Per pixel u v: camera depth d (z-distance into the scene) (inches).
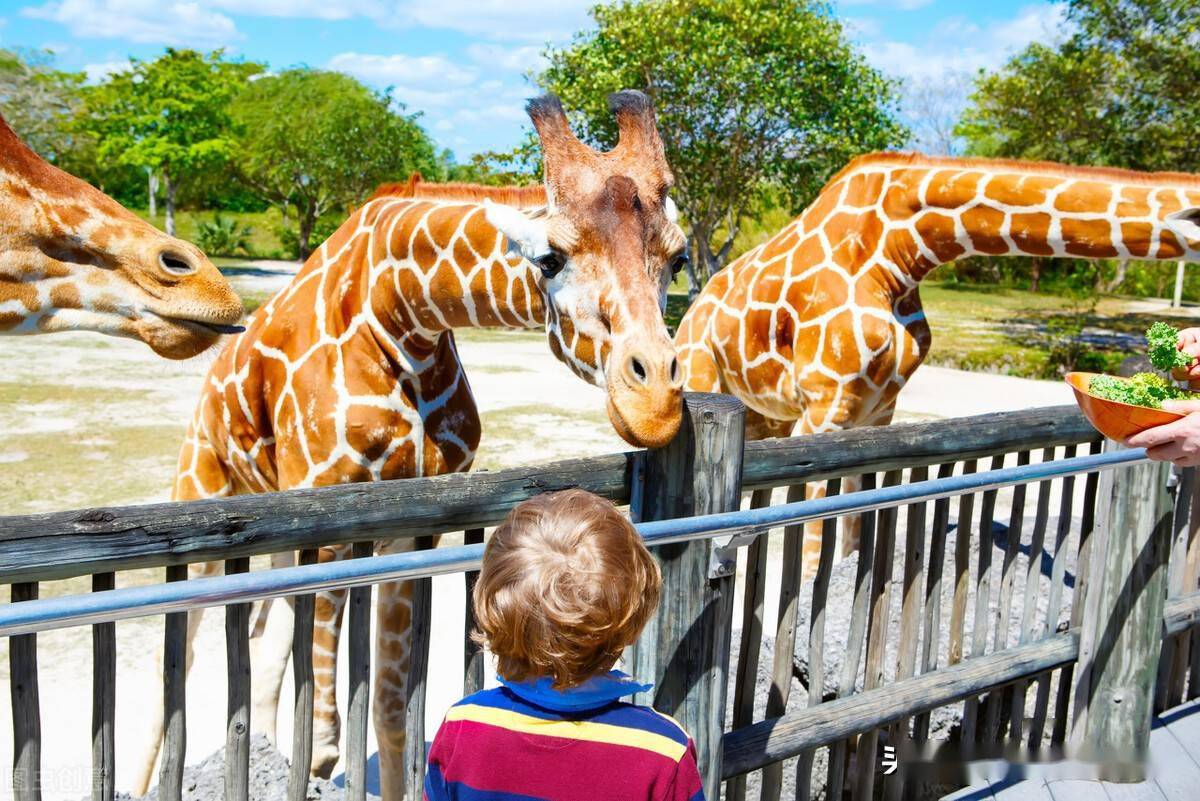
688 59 625.3
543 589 48.6
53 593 191.8
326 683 122.3
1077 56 669.3
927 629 107.9
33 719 61.9
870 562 98.6
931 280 1229.7
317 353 115.8
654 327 82.1
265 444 123.7
